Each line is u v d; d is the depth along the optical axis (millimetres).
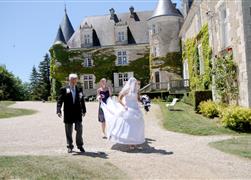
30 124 14812
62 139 10852
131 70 46094
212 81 18719
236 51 14930
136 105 9500
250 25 13711
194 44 27016
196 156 8422
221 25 17609
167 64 41531
